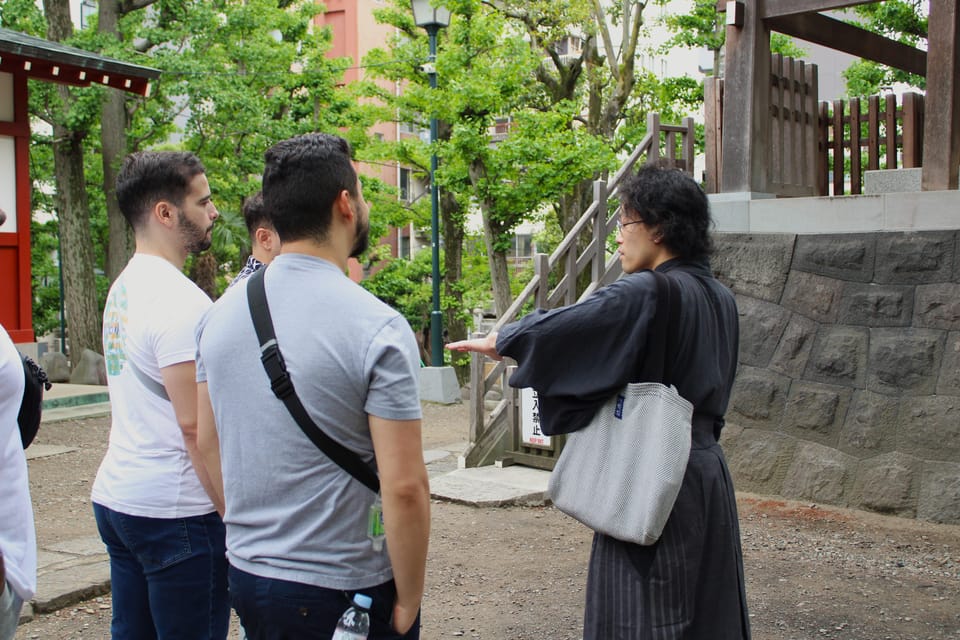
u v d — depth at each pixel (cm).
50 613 380
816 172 675
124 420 229
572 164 1241
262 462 165
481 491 576
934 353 493
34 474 713
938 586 397
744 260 572
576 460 221
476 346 232
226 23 1520
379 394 161
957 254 489
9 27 1466
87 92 1312
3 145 1080
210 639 231
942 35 512
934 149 517
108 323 238
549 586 413
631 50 1573
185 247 242
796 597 386
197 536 226
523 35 1516
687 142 730
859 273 523
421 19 1280
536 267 646
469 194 1367
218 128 1510
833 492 522
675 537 212
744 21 589
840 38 668
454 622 370
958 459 481
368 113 1714
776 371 553
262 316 169
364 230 184
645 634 210
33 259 2038
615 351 212
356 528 166
